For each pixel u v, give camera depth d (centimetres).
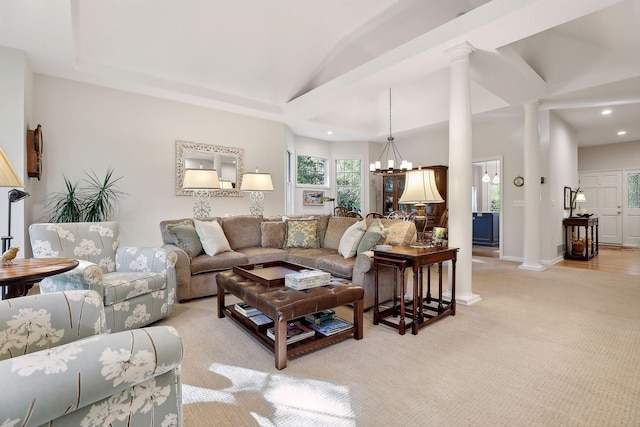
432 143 730
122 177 438
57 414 73
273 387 175
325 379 184
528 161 511
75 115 403
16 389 68
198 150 504
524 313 294
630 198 795
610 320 275
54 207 389
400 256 257
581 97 484
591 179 847
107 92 425
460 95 322
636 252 691
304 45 433
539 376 186
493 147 625
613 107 536
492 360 205
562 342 231
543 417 150
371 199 819
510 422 146
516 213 596
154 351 90
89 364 78
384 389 173
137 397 92
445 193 694
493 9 274
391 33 402
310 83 517
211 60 424
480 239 816
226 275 272
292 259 383
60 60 351
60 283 222
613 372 190
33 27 289
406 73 382
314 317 236
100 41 359
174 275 282
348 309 308
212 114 520
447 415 151
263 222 440
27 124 348
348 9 367
